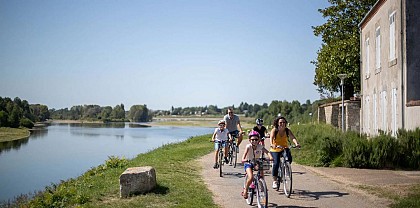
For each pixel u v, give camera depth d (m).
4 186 22.33
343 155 14.57
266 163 13.42
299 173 12.94
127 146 44.28
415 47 15.74
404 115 15.94
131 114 156.62
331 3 35.75
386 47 18.50
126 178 9.80
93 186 11.70
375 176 12.15
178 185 10.84
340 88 35.91
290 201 9.09
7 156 37.59
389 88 17.91
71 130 87.50
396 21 16.78
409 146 14.02
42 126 112.81
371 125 21.56
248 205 8.85
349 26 34.50
